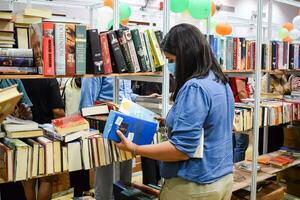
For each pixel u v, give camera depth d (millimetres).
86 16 6098
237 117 2822
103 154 1861
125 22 3096
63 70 1693
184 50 1596
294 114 3482
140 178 3773
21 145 1626
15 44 1725
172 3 2484
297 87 3908
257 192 3160
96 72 1827
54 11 5641
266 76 3877
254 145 2908
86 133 1831
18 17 1724
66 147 1751
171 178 1682
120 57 1924
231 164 1745
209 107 1551
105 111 2072
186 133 1509
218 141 1627
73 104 3369
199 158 1589
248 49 2904
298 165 3689
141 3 7094
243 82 3584
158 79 2244
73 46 1717
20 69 1594
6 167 1587
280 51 3299
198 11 2582
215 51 2637
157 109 2531
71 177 3207
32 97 2865
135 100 2744
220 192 1656
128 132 1742
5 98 1404
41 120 2938
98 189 2715
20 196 2498
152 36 2090
